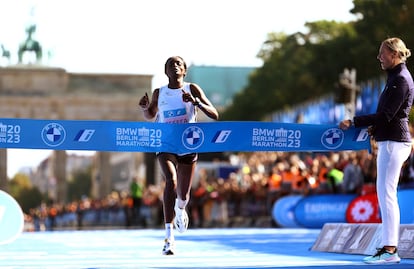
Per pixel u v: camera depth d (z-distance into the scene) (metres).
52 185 195.50
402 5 92.25
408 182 36.12
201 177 83.81
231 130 22.00
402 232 22.97
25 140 21.16
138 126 21.67
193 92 22.08
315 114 91.81
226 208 70.25
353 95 80.38
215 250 27.67
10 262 22.62
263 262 21.61
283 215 48.47
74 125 21.38
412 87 20.08
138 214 91.12
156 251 27.30
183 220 22.75
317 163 54.66
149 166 139.00
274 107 137.88
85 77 173.12
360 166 44.34
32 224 134.38
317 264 20.69
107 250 28.36
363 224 24.70
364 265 19.58
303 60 128.62
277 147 22.16
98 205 124.69
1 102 170.12
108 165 178.25
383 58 20.23
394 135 20.05
